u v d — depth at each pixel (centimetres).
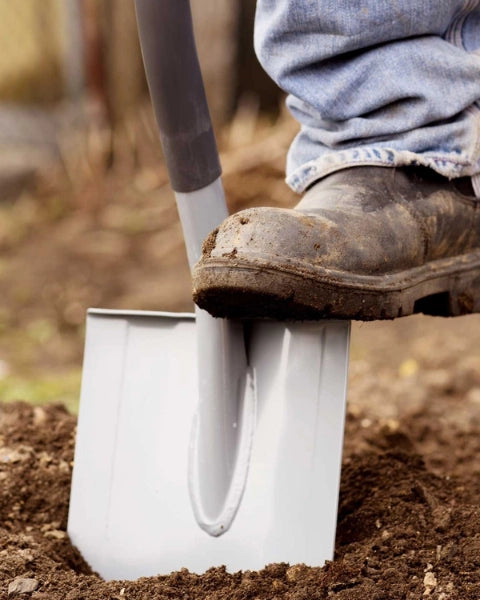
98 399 174
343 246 141
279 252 135
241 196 522
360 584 139
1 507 177
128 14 601
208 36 599
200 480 160
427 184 161
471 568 143
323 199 153
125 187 584
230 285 133
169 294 451
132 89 612
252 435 158
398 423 230
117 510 167
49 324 434
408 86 155
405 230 152
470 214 164
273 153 531
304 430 155
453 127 158
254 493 156
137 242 523
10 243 528
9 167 590
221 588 144
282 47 161
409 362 330
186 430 166
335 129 163
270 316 147
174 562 160
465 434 227
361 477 183
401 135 158
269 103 629
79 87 625
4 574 147
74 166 595
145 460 168
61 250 514
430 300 167
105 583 145
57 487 183
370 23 153
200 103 147
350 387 288
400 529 156
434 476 188
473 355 329
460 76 156
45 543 165
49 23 614
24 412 213
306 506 152
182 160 149
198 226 152
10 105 622
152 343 173
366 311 144
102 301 454
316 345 157
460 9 161
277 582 142
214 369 157
